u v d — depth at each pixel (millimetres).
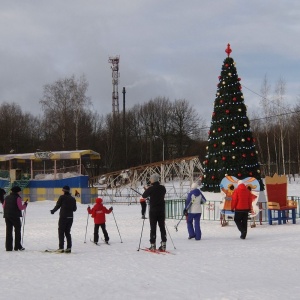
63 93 61969
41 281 7781
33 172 43188
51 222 21453
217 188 21172
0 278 8070
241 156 20688
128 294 6742
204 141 87000
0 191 22938
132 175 44000
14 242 13359
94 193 40344
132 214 26625
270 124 66875
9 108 80625
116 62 86188
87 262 9875
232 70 21391
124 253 11359
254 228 17875
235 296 6480
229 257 10328
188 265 9359
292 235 14992
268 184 19531
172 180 59219
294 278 7934
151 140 80188
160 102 87312
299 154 72188
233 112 21031
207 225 19078
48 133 73188
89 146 73875
